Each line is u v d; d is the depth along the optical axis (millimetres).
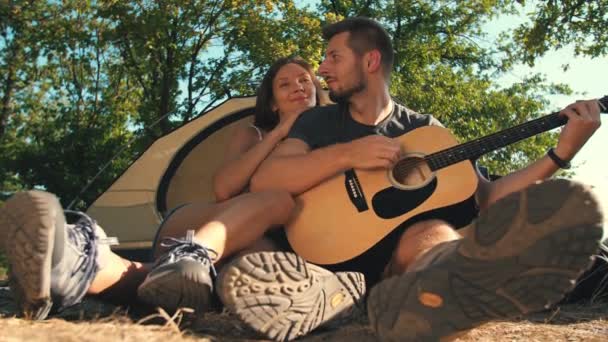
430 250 1891
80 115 21656
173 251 2162
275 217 2453
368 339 2092
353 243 2449
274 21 18203
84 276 2158
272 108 3711
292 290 1996
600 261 3178
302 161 2557
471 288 1656
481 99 21094
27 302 2055
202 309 2109
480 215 1628
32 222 1926
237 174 2887
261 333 1988
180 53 18844
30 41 20156
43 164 19984
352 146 2527
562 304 3182
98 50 20562
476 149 2584
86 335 1850
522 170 2629
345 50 2744
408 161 2582
